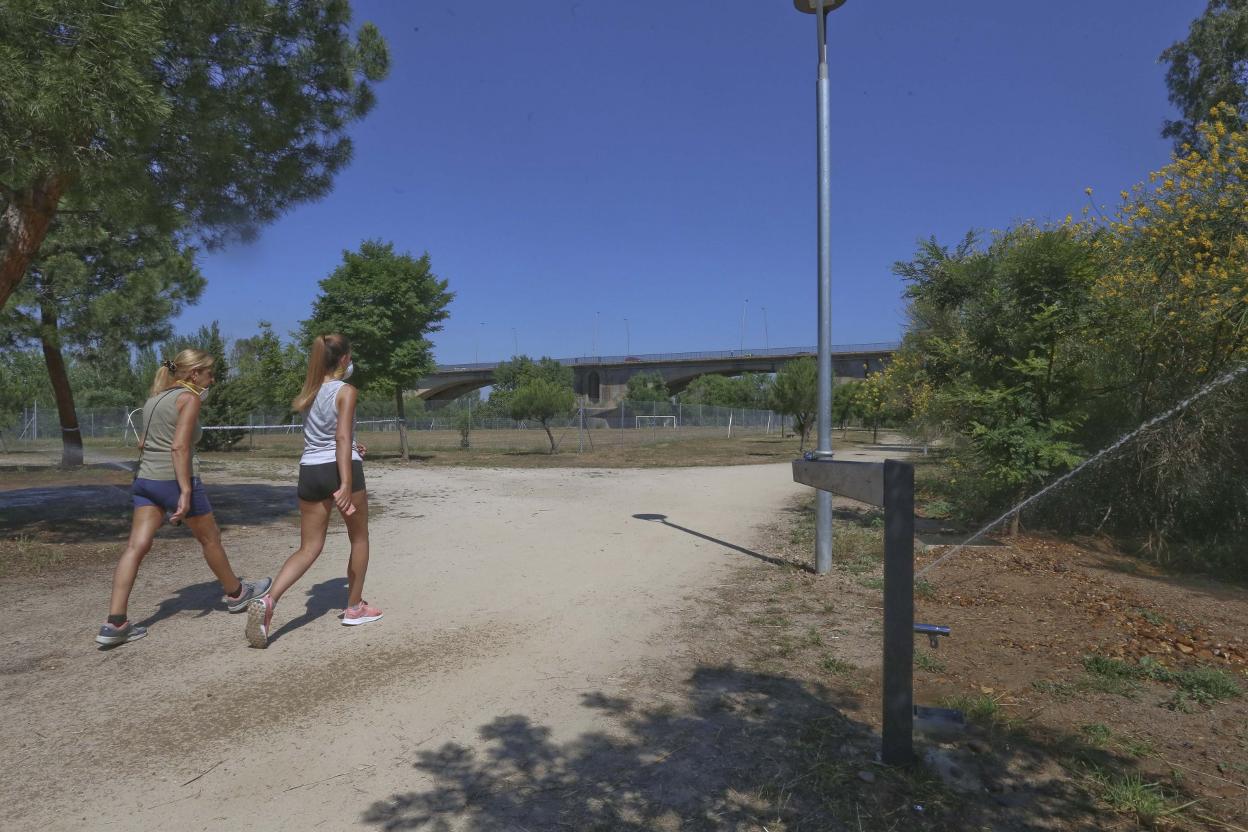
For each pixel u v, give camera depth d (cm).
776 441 3978
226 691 373
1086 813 277
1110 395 875
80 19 567
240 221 866
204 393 468
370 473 1697
